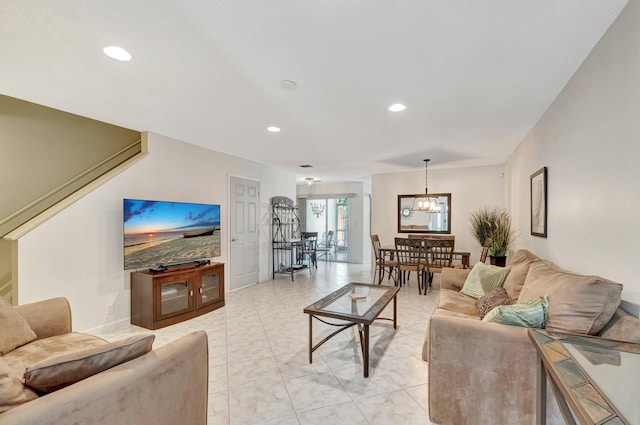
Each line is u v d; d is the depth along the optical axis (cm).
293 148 431
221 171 464
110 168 385
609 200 162
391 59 188
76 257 294
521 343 156
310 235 720
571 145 214
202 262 393
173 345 139
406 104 263
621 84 148
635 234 139
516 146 413
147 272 339
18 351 176
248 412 187
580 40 169
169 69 201
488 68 200
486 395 163
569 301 157
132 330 320
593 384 105
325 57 186
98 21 150
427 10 142
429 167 589
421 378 225
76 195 303
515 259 296
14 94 242
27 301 262
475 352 165
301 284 549
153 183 361
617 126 152
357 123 316
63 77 212
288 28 157
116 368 116
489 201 564
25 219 322
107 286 318
